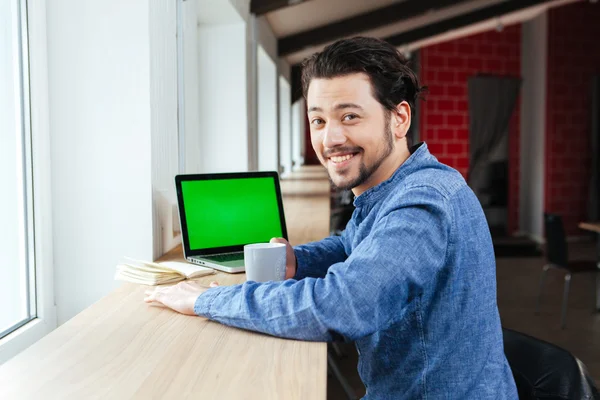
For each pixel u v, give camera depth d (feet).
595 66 25.44
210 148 12.16
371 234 3.26
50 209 5.83
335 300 3.14
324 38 18.19
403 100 3.64
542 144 25.67
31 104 5.41
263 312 3.50
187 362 3.17
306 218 10.26
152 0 5.99
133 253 6.00
